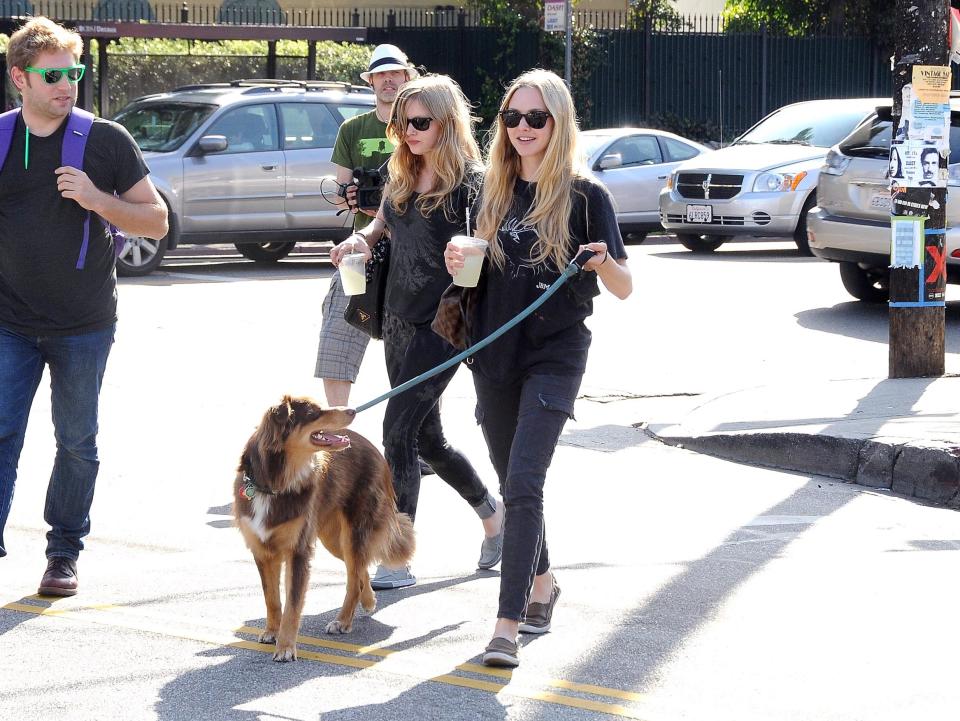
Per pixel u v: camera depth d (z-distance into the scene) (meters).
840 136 18.03
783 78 26.00
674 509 6.93
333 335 6.71
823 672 4.66
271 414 4.62
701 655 4.82
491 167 4.82
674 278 15.74
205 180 15.59
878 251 12.67
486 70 24.72
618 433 8.63
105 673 4.61
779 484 7.52
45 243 5.20
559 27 20.03
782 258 17.86
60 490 5.47
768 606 5.39
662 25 27.23
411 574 5.76
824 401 8.85
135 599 5.40
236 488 4.79
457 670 4.66
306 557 4.77
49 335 5.33
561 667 4.70
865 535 6.48
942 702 4.39
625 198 19.36
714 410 8.81
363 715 4.25
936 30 9.15
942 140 9.37
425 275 5.32
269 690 4.46
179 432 8.37
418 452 5.57
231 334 11.80
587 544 6.28
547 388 4.77
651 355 11.11
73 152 5.18
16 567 5.80
